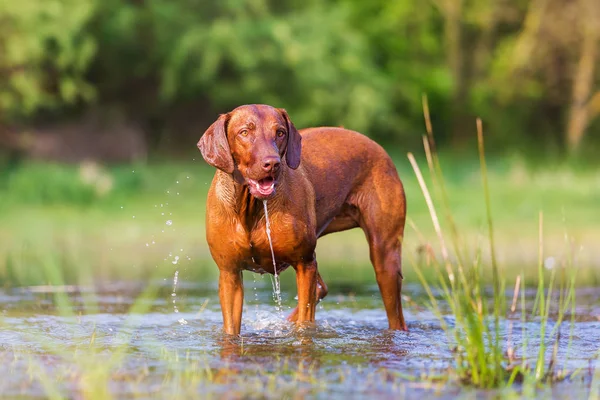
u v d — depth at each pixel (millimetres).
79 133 29938
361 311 8836
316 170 7332
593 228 18047
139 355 6160
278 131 6590
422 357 6203
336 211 7586
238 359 6059
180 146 33875
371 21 44094
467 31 43781
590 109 41688
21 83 27359
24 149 28531
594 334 7312
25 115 29844
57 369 5645
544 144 43562
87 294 9789
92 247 15375
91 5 28469
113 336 6973
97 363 5777
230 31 30484
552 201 21875
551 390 5250
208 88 32656
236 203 6691
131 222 18844
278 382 5324
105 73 32656
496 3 42750
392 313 7695
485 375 5430
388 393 5082
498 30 44594
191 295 9805
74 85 28891
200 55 31172
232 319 7055
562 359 6234
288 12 34250
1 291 9953
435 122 43312
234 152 6578
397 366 5863
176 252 14883
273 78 32688
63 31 27547
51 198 21438
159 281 11180
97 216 19625
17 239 16359
